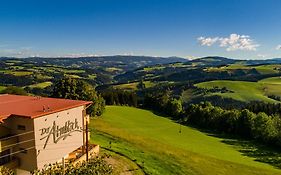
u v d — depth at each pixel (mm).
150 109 150250
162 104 143625
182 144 72938
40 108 31859
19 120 29344
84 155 35406
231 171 46500
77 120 35625
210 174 43438
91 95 76375
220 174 44250
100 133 59625
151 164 42406
